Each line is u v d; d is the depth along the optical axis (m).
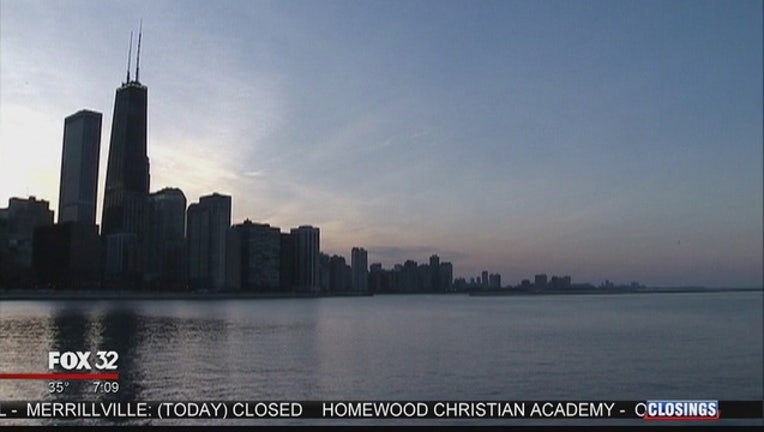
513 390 36.91
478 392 35.88
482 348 60.09
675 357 54.16
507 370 44.94
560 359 51.59
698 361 51.38
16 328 67.12
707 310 170.62
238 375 40.09
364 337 71.00
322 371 42.66
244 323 88.94
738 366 48.06
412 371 43.59
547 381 40.25
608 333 82.31
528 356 53.78
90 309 95.06
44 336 60.81
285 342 63.09
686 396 35.38
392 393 35.53
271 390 34.94
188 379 37.59
